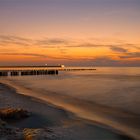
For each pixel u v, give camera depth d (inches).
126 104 831.1
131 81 2098.9
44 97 987.9
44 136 355.6
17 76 3137.3
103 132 450.0
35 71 3602.4
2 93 1066.1
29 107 706.2
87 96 1056.8
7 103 769.6
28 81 2097.7
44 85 1656.0
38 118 550.3
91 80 2265.0
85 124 510.6
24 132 363.6
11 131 370.6
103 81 2112.5
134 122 549.6
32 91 1235.9
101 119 578.2
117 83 1857.8
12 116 532.1
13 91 1182.3
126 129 483.2
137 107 767.7
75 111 674.8
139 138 422.3
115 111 692.1
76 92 1219.2
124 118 594.9
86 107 756.0
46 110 666.8
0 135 343.9
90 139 398.9
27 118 543.8
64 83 1865.2
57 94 1123.3
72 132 430.3
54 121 530.0
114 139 410.9
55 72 3846.0
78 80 2266.2
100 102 876.0
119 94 1135.6
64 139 366.6
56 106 748.6
